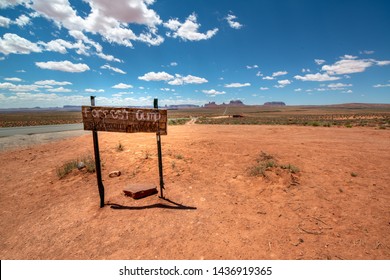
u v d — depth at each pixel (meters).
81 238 3.76
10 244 3.78
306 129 17.34
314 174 5.88
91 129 4.62
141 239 3.61
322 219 3.95
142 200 4.90
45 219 4.47
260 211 4.32
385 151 8.05
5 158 9.83
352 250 3.17
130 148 9.06
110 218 4.28
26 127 33.34
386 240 3.34
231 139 11.12
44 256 3.39
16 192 5.84
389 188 5.01
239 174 6.12
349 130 16.28
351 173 5.81
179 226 3.91
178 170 6.50
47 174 6.92
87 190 5.67
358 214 4.04
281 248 3.27
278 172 5.77
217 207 4.52
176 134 14.09
